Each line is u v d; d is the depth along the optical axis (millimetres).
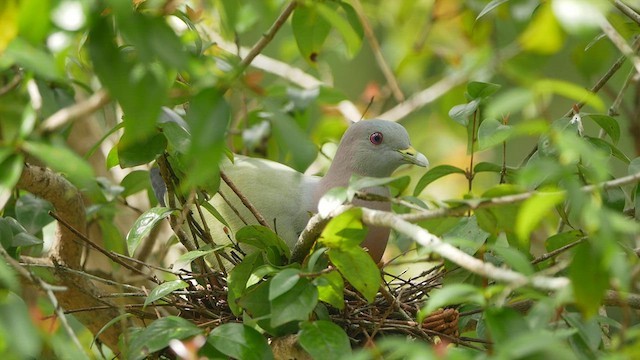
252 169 8234
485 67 10422
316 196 8133
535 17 8695
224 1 4770
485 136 6211
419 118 11945
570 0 4477
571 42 12180
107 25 4297
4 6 4242
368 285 5840
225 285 7176
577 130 6594
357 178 5473
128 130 4305
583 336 5168
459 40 11719
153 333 5625
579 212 4777
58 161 4371
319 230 6035
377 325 6457
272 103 4672
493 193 5418
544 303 4719
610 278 4695
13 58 4340
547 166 4355
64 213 7539
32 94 7367
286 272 5508
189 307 6992
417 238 4898
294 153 4531
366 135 8266
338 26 5246
